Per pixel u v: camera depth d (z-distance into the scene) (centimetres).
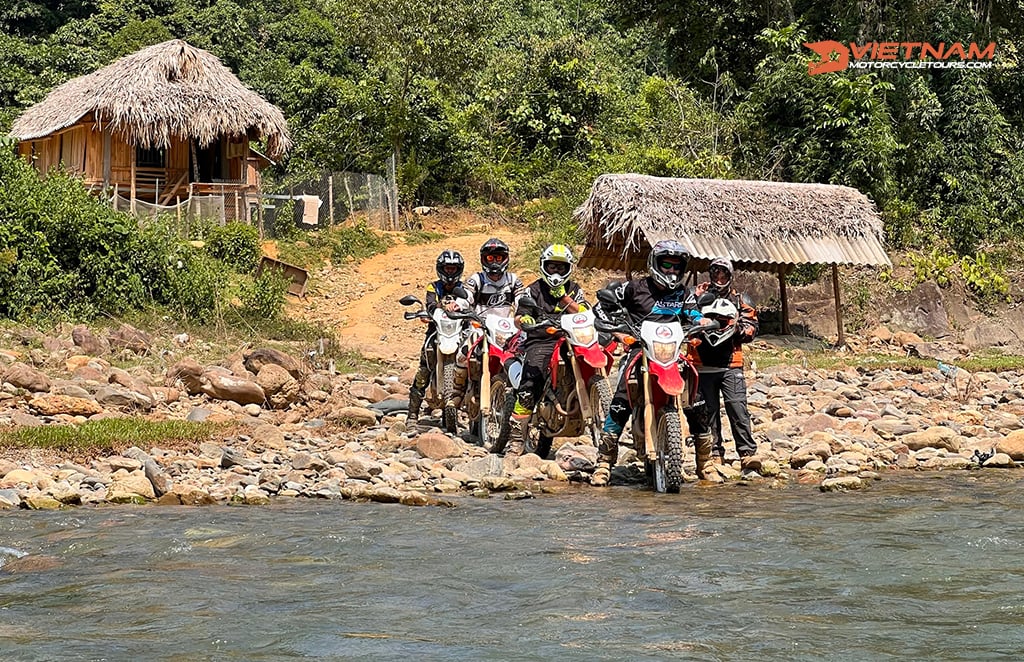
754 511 820
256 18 4891
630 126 3884
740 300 1018
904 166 2998
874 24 3222
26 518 781
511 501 871
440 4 3706
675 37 3784
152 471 889
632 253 2272
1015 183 3028
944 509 825
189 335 1870
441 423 1236
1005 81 3419
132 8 4888
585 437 1190
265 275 2167
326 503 859
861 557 644
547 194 3919
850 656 449
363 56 4841
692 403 944
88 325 1852
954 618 507
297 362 1419
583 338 964
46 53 4366
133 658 447
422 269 2800
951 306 2667
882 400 1489
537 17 5534
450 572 607
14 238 1905
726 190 2184
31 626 497
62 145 2870
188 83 2766
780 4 3453
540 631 487
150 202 2942
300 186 3225
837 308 2272
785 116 3042
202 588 571
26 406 1184
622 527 750
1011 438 1103
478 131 4069
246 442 1096
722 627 493
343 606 532
